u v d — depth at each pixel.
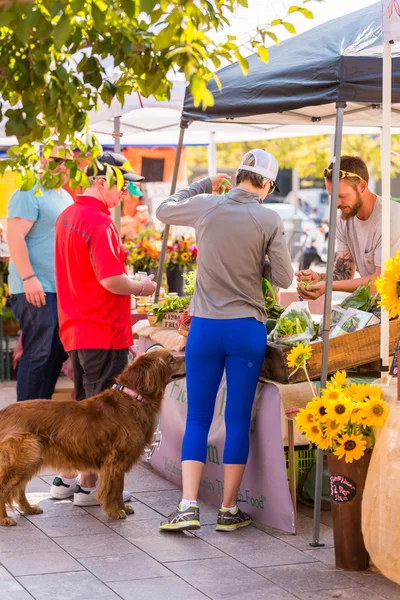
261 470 5.02
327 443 4.16
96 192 5.46
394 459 3.93
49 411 5.04
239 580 4.13
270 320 5.28
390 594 3.95
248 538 4.80
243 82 5.23
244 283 4.89
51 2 2.58
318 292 5.52
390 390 4.20
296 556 4.50
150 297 7.95
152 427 5.23
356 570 4.28
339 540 4.29
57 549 4.59
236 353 4.86
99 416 5.05
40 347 7.21
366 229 5.65
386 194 4.52
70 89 2.77
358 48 4.54
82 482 5.44
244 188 4.95
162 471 6.20
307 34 5.37
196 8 2.49
